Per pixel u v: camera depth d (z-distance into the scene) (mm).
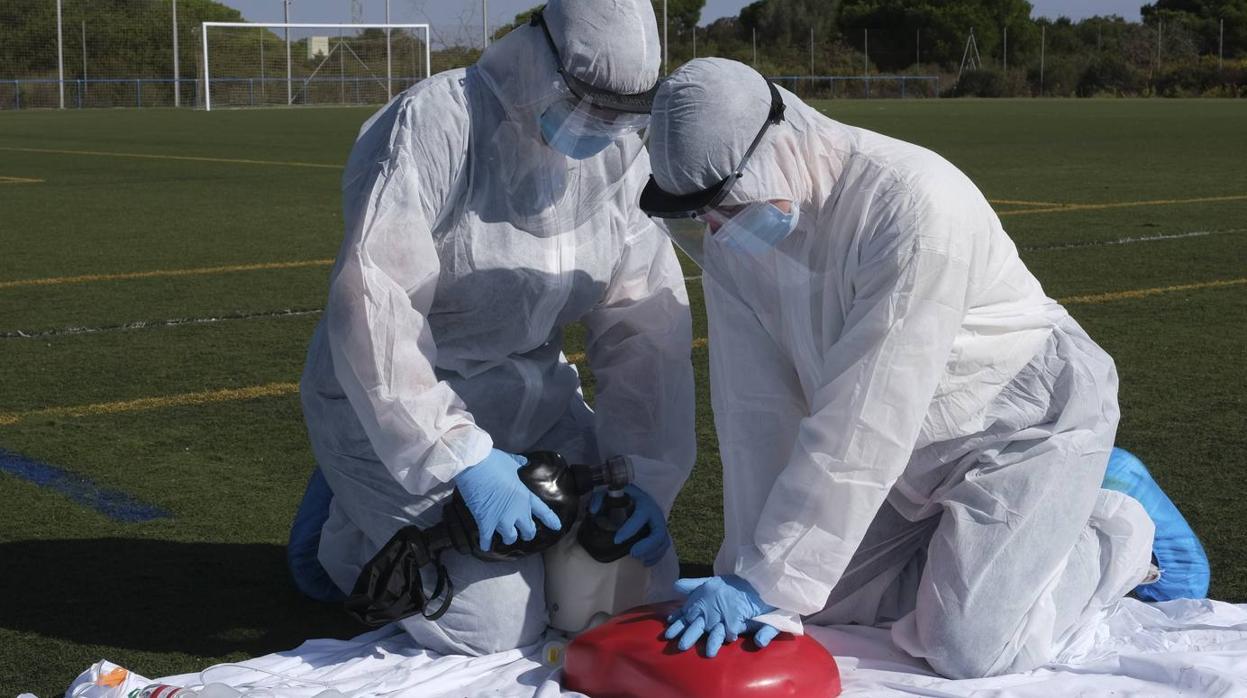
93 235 11172
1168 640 3180
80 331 7090
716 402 3154
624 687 2828
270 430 5215
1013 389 3062
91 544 3984
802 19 57438
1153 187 14383
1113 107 40344
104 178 16781
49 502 4359
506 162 3113
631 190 3326
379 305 2945
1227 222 11273
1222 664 2936
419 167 3047
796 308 2934
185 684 2922
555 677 3020
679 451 3498
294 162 19469
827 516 2838
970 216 2814
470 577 3156
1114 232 10680
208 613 3516
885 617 3328
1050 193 13805
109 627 3408
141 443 5035
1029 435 3045
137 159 20078
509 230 3178
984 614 2959
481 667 3107
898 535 3270
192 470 4711
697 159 2688
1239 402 5449
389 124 3113
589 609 3244
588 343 3559
